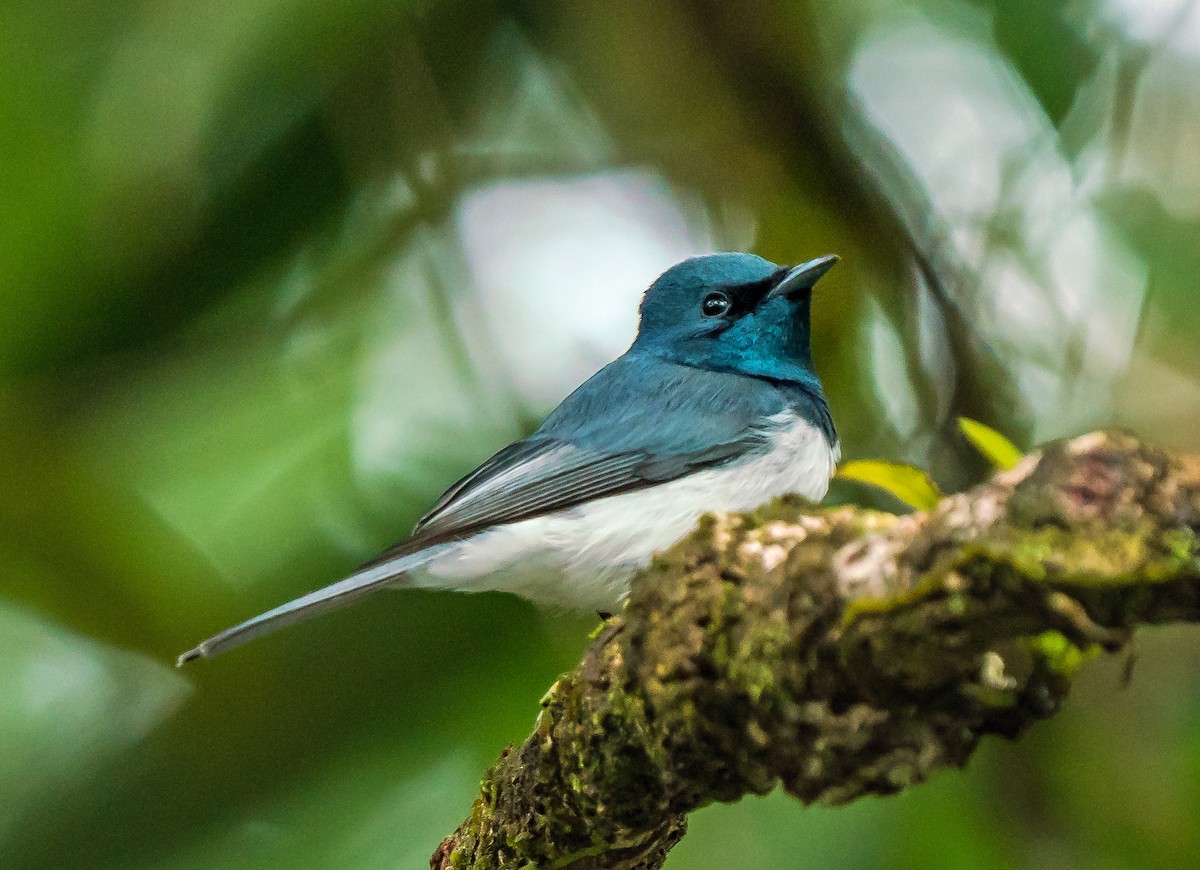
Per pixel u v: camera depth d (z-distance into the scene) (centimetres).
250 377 1124
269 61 1019
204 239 1118
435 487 1108
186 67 1009
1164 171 1141
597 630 633
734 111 1231
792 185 1241
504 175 1255
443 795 1001
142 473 1068
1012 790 982
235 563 1026
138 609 1020
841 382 1219
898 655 448
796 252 1235
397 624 1042
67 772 1099
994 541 421
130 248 1061
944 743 479
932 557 436
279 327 1162
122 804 1052
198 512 1044
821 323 1223
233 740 1041
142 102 1009
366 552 1050
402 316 1209
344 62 1066
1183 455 427
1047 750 988
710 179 1268
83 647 1161
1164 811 963
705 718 511
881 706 464
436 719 1027
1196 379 1191
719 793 551
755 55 1203
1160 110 1139
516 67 1245
